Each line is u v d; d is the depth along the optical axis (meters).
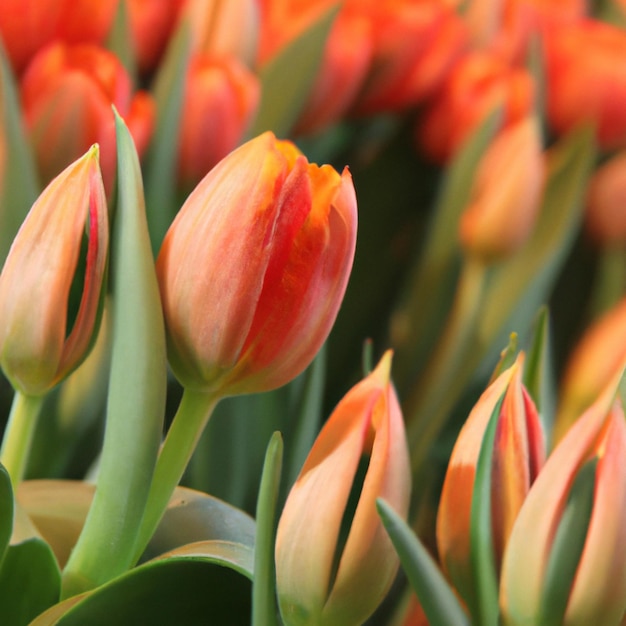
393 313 1.06
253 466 0.80
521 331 1.03
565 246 1.05
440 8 1.09
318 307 0.62
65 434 0.82
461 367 1.00
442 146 1.12
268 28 1.03
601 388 0.83
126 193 0.62
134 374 0.62
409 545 0.59
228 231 0.61
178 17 0.99
